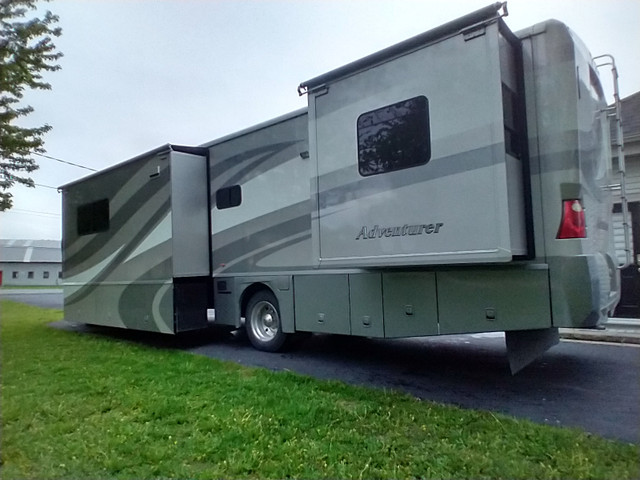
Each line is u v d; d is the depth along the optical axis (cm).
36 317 1057
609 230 412
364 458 258
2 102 764
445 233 357
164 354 563
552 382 425
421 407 341
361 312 460
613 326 707
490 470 241
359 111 420
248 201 588
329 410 336
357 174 420
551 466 244
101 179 748
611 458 251
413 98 381
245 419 317
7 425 323
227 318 613
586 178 347
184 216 617
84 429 313
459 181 350
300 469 246
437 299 402
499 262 339
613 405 354
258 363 517
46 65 775
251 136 587
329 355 559
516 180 350
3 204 925
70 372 469
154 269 631
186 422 320
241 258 596
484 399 375
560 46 345
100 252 742
